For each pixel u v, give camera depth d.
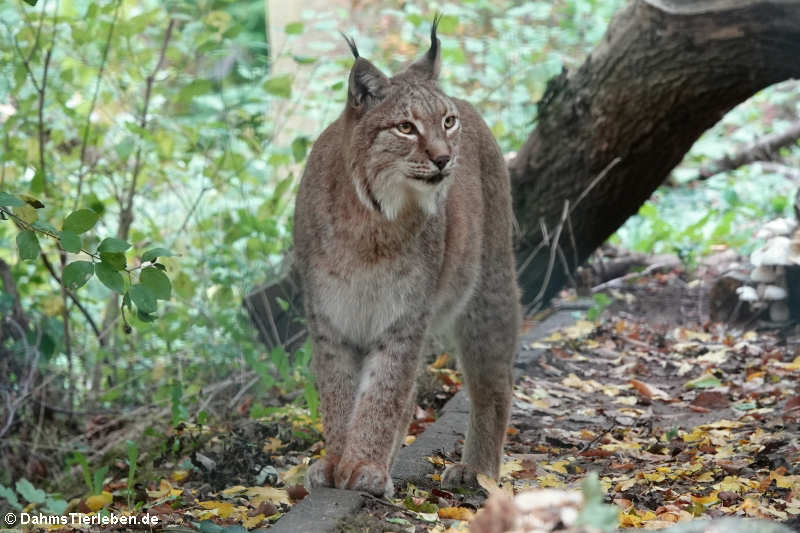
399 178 6.87
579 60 18.83
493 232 8.22
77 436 10.38
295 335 11.60
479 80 17.44
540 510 4.45
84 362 11.35
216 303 11.91
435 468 8.01
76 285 6.45
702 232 15.54
